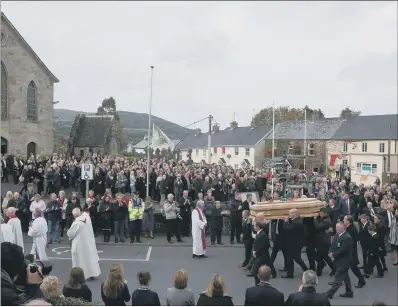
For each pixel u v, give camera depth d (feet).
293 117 349.82
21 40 156.76
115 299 28.99
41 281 27.37
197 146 296.71
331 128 241.35
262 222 47.44
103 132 208.44
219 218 71.56
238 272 54.75
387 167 208.85
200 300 27.04
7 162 120.78
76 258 49.29
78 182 104.88
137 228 71.41
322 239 52.75
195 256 62.23
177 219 72.69
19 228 47.01
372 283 51.42
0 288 22.02
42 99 166.50
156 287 47.80
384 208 64.44
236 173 109.29
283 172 87.97
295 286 49.57
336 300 44.80
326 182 110.32
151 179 96.99
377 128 225.56
